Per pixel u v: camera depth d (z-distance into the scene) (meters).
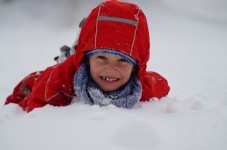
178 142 1.53
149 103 2.36
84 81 2.29
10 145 1.52
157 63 6.75
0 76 5.53
